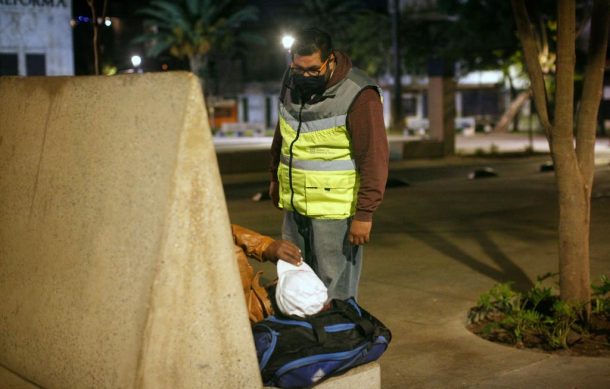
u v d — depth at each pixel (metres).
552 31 22.69
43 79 3.98
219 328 3.17
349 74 3.88
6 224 4.04
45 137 3.84
